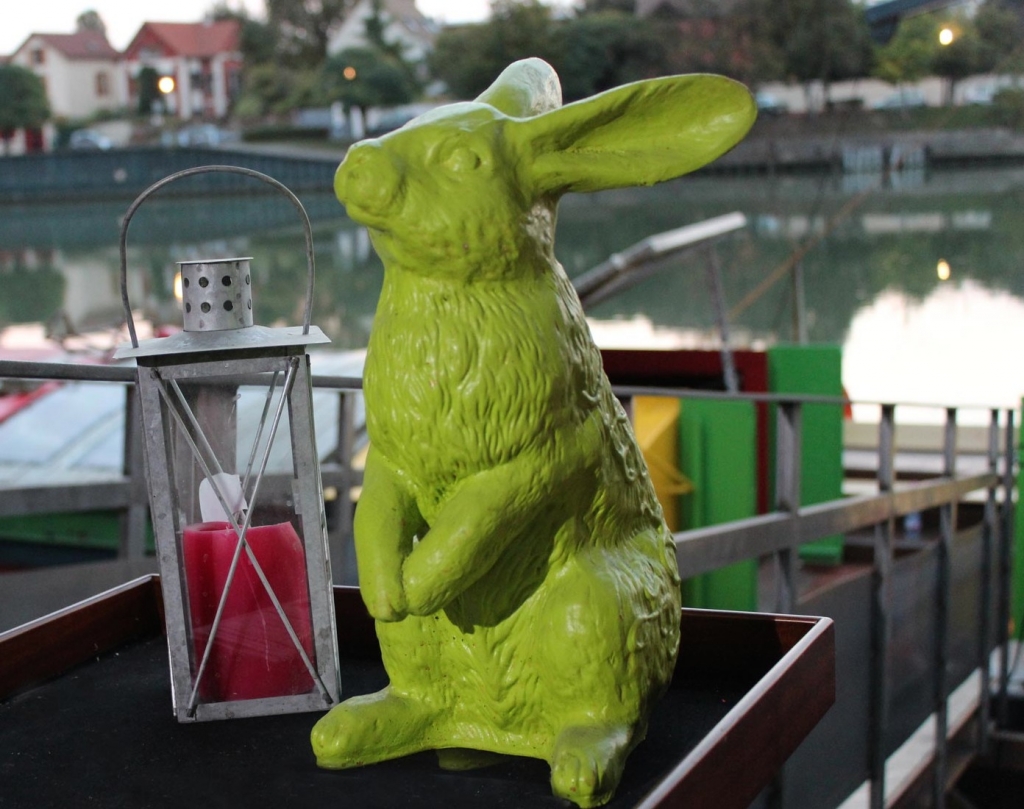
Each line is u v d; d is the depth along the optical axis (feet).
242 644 4.17
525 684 3.83
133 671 4.66
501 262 3.56
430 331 3.57
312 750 3.89
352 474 13.99
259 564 4.13
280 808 3.45
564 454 3.65
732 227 18.33
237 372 4.05
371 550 3.68
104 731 4.07
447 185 3.48
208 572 4.12
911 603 14.61
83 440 17.65
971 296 30.45
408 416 3.61
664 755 3.77
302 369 4.09
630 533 4.06
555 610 3.71
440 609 3.80
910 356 29.78
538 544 3.76
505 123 3.58
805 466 17.57
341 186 3.51
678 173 3.61
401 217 3.47
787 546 11.32
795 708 3.94
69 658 4.67
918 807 14.78
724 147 3.57
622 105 3.54
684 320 30.60
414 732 3.90
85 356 22.65
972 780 17.58
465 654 3.86
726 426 15.65
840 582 12.60
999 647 18.37
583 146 3.65
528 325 3.59
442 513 3.64
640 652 3.76
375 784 3.62
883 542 13.37
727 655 4.43
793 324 24.72
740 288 30.96
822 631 4.21
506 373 3.54
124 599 4.95
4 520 17.13
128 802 3.50
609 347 18.35
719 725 3.45
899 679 14.19
